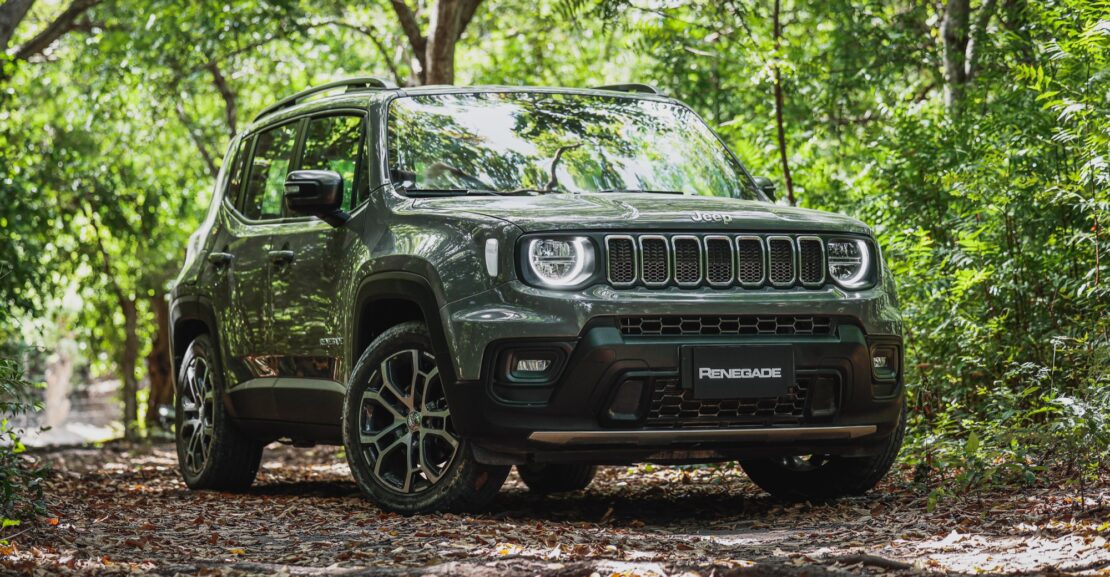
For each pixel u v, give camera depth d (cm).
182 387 763
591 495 692
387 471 566
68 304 2605
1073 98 747
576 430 505
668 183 622
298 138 682
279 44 2012
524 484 796
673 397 510
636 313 505
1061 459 600
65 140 2053
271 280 657
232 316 698
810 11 1384
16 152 1902
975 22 1092
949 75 1100
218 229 737
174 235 2344
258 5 1795
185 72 1906
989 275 765
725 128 1209
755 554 439
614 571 396
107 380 3850
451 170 597
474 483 534
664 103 687
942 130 900
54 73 2169
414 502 548
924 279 811
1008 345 766
